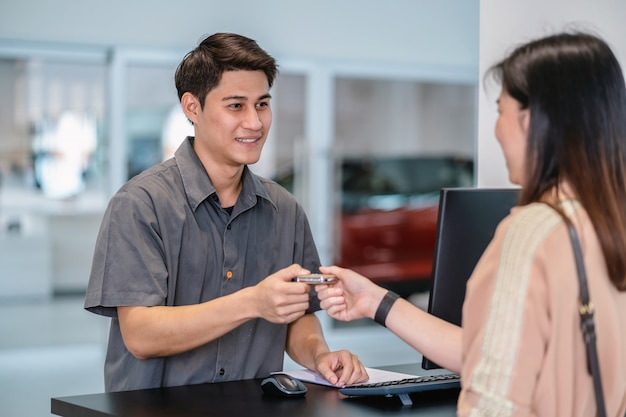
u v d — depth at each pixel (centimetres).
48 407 554
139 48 698
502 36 281
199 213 246
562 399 151
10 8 658
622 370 161
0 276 879
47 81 804
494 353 149
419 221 807
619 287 156
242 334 250
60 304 901
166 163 249
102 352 738
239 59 234
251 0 725
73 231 895
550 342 149
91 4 680
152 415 208
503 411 148
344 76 777
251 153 239
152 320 226
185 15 704
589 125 154
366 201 791
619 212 154
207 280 247
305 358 257
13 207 853
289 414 209
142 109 725
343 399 225
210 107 238
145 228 236
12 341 755
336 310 206
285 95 759
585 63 155
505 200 225
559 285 149
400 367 281
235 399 225
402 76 797
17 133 814
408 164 804
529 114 158
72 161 843
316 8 748
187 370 243
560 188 157
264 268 256
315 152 770
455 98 818
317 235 773
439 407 218
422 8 783
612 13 278
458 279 224
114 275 232
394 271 801
